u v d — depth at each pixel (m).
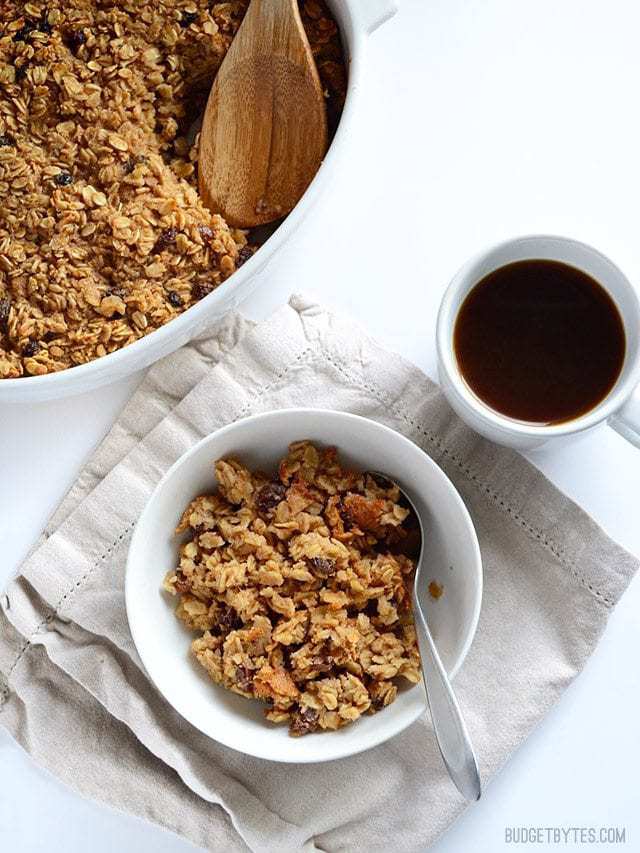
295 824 0.61
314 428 0.58
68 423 0.63
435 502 0.58
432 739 0.61
